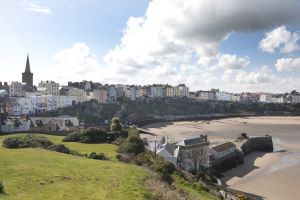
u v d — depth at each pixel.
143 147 67.44
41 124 117.75
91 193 28.52
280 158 101.06
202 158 75.44
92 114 194.50
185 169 67.50
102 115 199.62
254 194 62.44
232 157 89.69
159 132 158.38
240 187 67.62
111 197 27.89
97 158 51.91
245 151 106.31
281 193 63.25
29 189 28.33
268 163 93.31
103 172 37.09
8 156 43.12
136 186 32.12
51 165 38.97
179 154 72.56
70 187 29.80
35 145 57.97
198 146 75.75
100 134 86.19
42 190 28.34
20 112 167.88
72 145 75.75
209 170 75.38
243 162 94.31
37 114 171.38
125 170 39.25
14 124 109.31
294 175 77.94
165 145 74.94
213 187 55.06
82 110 192.50
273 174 79.31
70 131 107.06
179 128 180.62
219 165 82.69
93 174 35.66
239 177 76.75
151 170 46.09
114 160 52.12
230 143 95.44
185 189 41.28
